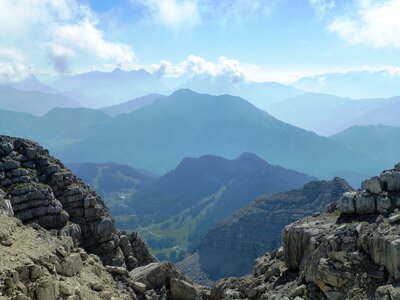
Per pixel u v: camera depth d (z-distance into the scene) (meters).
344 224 50.38
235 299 56.91
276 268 56.91
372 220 49.41
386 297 39.78
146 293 57.97
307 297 46.50
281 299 47.62
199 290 70.94
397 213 48.22
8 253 38.53
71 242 53.69
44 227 68.19
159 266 64.62
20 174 70.44
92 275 49.28
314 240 49.91
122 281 57.09
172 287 62.56
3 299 33.12
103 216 78.12
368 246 45.56
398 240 42.56
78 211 75.44
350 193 53.69
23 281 36.47
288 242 55.12
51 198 70.31
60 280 42.03
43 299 36.50
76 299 40.03
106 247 75.69
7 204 51.06
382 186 51.81
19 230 45.56
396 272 41.75
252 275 64.25
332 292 44.41
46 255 42.25
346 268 45.16
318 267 46.34
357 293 42.97
